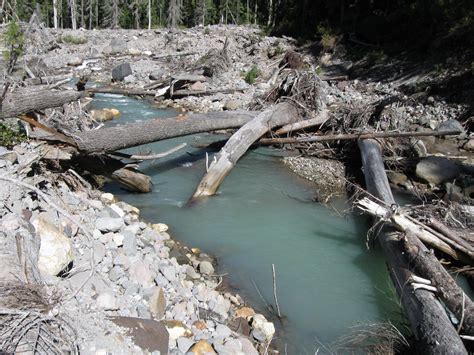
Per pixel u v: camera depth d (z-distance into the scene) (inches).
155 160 428.8
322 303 238.5
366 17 1101.1
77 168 323.9
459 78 680.4
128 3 2679.6
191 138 501.0
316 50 1040.2
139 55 1063.6
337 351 201.9
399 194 394.0
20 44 351.9
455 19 829.8
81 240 212.2
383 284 259.3
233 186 389.4
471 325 192.5
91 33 1304.1
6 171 229.5
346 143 475.5
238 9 2327.8
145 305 186.9
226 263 268.7
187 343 174.2
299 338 210.2
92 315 161.5
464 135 544.7
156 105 655.1
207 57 864.9
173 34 1246.9
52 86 353.1
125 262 211.2
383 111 506.0
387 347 201.5
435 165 413.1
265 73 850.1
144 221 307.1
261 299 237.3
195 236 297.7
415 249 244.1
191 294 218.7
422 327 195.3
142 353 155.8
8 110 263.7
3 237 173.2
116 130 328.8
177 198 353.7
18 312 141.4
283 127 490.6
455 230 282.5
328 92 721.0
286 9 1496.1
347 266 276.1
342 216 344.5
